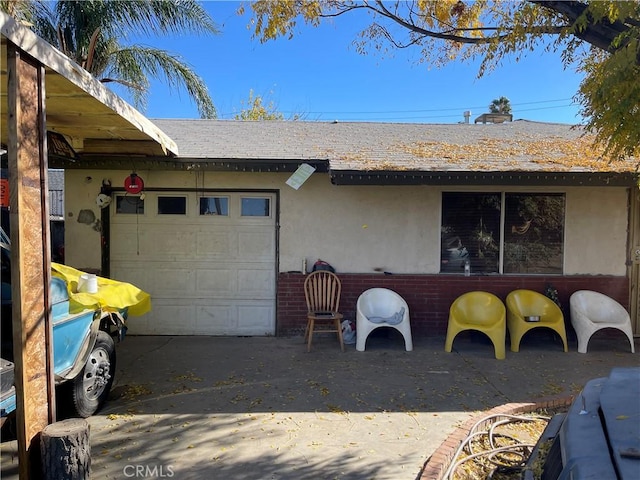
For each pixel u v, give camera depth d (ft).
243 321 25.99
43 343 11.62
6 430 13.92
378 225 25.67
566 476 6.17
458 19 19.44
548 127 35.63
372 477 11.79
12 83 10.69
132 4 36.47
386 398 17.06
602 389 7.98
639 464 5.70
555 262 25.91
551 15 15.66
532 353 22.88
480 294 24.32
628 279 25.54
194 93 40.86
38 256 11.47
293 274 25.54
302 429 14.52
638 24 13.19
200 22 37.83
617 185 22.08
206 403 16.49
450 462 12.28
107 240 25.76
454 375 19.58
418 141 29.37
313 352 22.66
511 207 25.81
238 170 24.25
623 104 13.14
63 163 24.07
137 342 24.49
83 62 37.11
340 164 22.34
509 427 14.62
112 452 13.02
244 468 12.21
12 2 29.04
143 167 24.32
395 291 25.50
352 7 19.98
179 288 25.94
